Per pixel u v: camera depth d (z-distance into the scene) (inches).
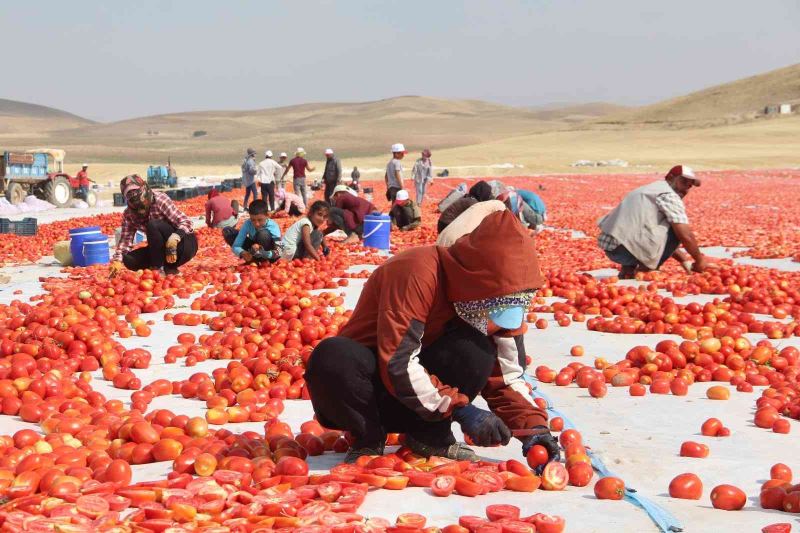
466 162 3034.0
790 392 259.1
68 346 309.0
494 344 195.3
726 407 253.0
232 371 271.3
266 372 276.8
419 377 182.4
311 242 608.1
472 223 198.7
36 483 173.2
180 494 162.2
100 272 578.2
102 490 168.6
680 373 282.5
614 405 257.3
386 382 185.5
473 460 197.0
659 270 554.3
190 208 1294.3
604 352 331.0
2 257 690.8
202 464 180.5
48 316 361.1
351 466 182.2
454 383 191.8
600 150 3646.7
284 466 178.9
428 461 191.9
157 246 544.7
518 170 2731.3
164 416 216.7
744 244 777.6
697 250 520.1
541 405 225.5
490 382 199.6
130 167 2746.1
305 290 458.6
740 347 306.2
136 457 197.9
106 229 943.7
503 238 181.5
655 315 372.2
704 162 2920.8
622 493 172.6
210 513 157.4
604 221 549.6
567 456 192.7
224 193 1642.5
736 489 168.9
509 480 177.3
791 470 193.0
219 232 877.8
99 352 306.8
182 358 322.3
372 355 191.3
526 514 163.2
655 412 248.5
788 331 353.7
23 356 274.4
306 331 325.7
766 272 533.6
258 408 246.4
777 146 3646.7
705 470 195.0
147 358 308.3
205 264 629.6
